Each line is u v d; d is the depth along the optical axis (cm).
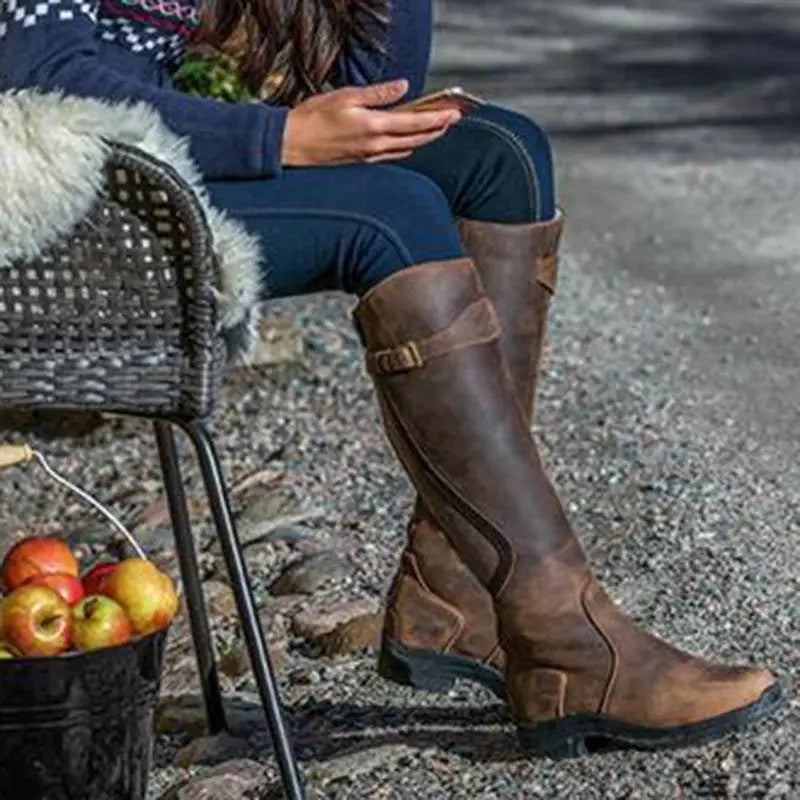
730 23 1994
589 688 487
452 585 530
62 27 457
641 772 490
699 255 1113
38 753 443
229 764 516
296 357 864
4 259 440
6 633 444
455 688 548
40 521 738
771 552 657
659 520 689
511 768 499
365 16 508
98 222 443
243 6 493
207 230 441
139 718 456
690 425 805
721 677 489
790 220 1202
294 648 602
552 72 1756
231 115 460
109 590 457
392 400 472
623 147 1441
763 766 491
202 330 447
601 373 878
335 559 660
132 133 441
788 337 945
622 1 2128
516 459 475
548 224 513
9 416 811
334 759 512
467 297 469
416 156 512
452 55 1842
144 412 452
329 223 463
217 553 684
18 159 431
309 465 767
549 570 482
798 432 801
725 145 1441
